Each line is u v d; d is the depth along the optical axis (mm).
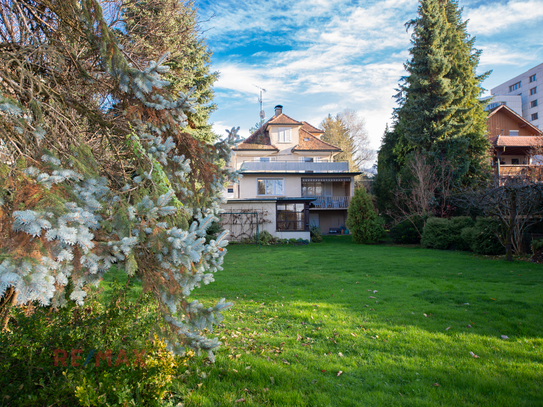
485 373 3723
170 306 2523
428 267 11148
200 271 2699
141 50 4938
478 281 8664
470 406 3100
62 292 2189
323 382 3570
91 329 3129
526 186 11953
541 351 4266
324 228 29984
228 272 10633
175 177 3336
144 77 2932
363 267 11391
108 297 4523
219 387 3428
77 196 2123
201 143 3904
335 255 14898
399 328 5242
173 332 2631
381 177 26312
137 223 2420
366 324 5438
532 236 13836
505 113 32156
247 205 21891
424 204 19797
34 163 2152
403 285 8430
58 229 1720
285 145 31656
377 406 3121
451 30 27234
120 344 3137
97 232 2273
